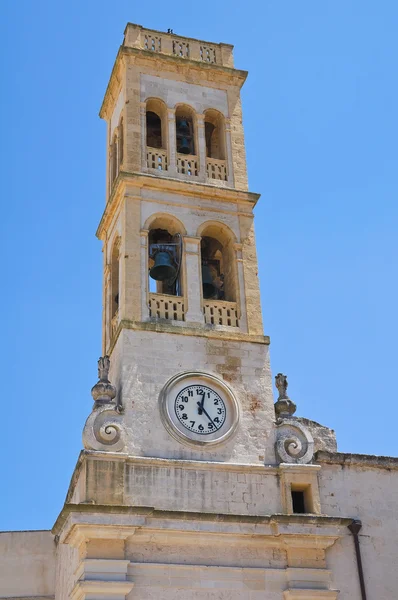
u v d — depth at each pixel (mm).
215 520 32000
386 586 33625
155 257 38812
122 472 32281
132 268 36812
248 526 32375
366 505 34969
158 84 42156
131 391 34219
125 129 40500
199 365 35625
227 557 31953
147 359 35031
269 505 33406
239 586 31547
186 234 38438
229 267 39219
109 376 36875
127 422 33531
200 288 37469
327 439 37438
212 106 42688
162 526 31375
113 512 30828
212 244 41094
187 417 34406
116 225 39844
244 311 37625
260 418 35281
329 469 35250
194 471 33188
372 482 35531
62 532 33656
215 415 34812
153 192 38844
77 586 30156
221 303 37562
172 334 35875
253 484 33625
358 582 33250
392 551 34344
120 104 43219
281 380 36594
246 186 40750
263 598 31594
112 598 29859
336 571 33219
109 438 32875
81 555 30969
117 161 42844
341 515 34469
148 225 38062
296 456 34594
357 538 34094
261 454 34469
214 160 41094
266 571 32031
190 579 31141
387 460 36031
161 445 33500
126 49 42031
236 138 42125
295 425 35281
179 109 42344
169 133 40969
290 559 32469
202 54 44250
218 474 33406
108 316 39750
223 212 39562
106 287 40875
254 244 39312
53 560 38625
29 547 38812
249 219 39812
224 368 35875
